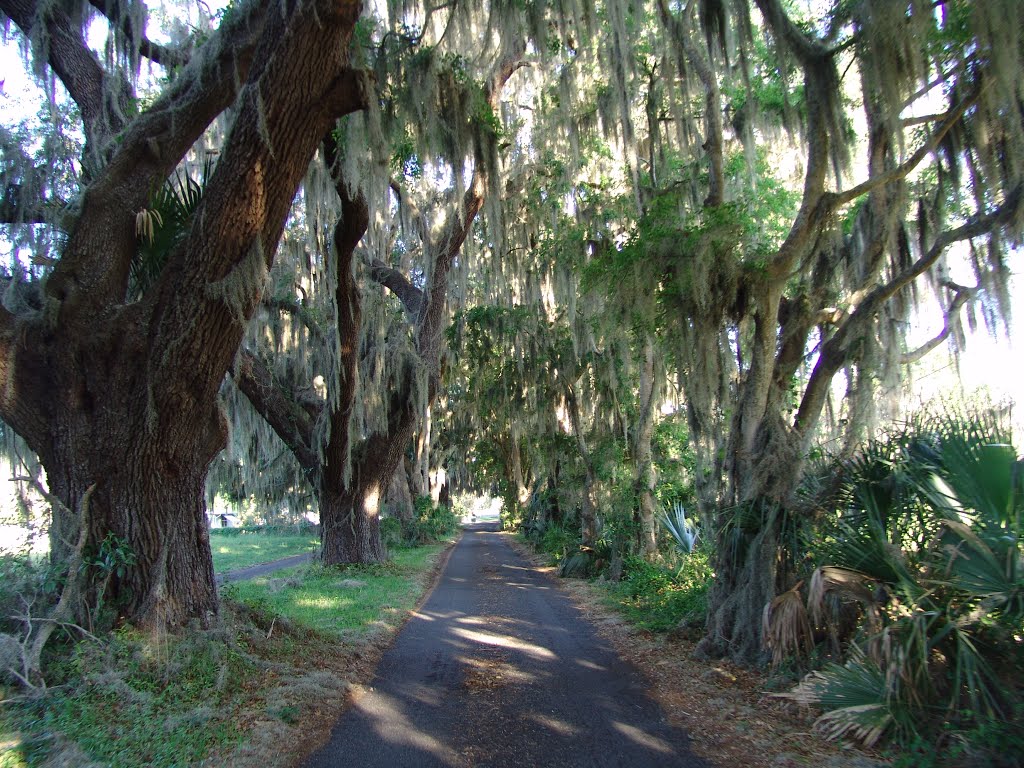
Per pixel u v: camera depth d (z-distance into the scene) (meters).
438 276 16.11
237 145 6.19
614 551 14.85
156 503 6.53
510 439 25.61
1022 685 4.41
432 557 23.56
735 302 7.85
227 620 7.04
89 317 6.46
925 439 5.70
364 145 9.52
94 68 8.25
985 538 4.68
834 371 7.47
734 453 7.90
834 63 7.60
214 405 6.90
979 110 6.62
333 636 8.45
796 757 4.54
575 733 5.25
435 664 7.67
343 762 4.64
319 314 15.65
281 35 6.17
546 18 11.07
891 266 8.61
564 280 14.85
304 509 26.30
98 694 5.17
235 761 4.51
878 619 5.24
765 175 12.31
